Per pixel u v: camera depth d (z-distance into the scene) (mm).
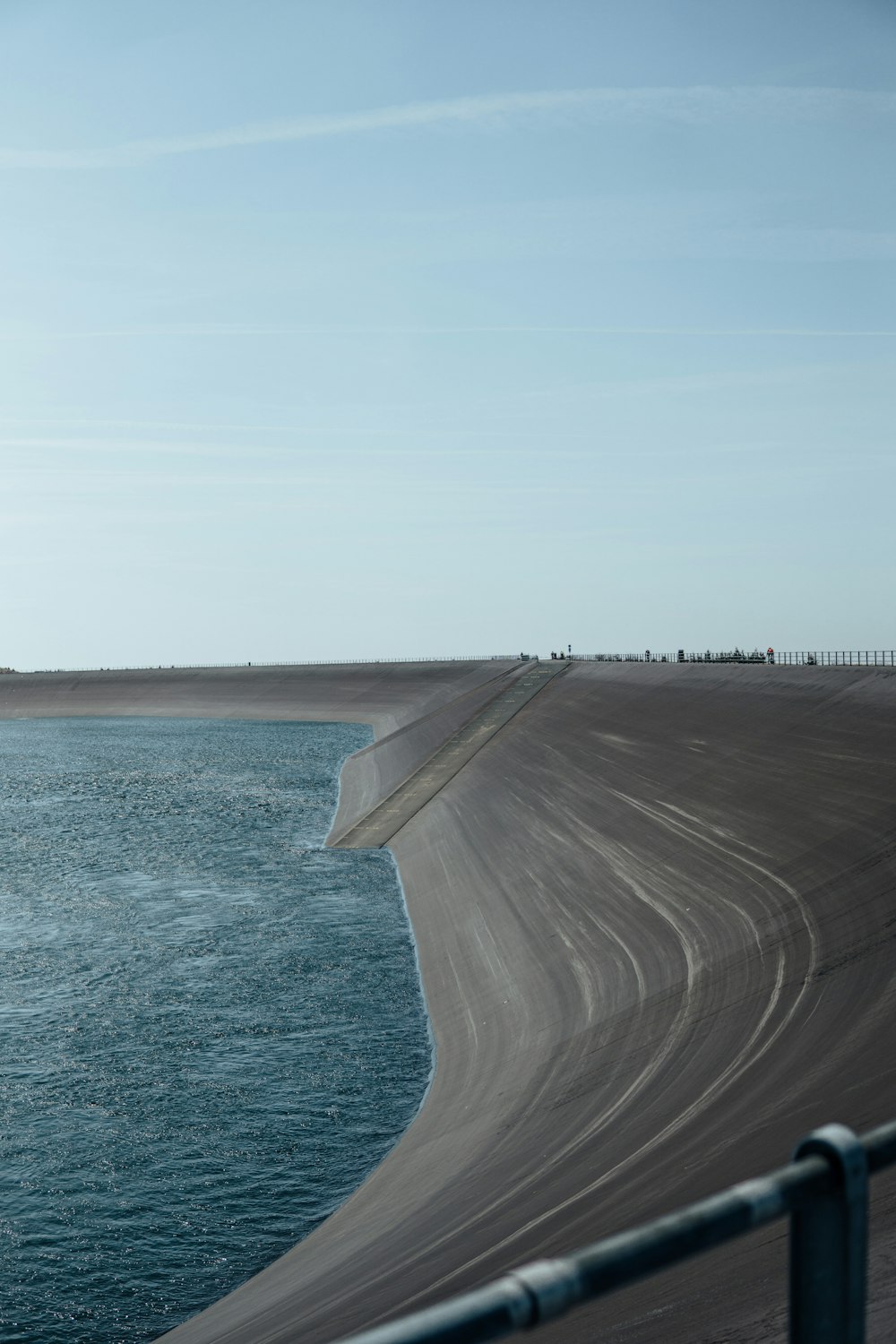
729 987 29891
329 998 43812
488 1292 2467
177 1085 35500
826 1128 3088
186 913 58406
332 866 70125
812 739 49406
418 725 132125
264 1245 26328
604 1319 13070
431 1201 23781
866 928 28109
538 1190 21031
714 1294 12086
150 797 108562
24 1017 42062
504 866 54812
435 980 45031
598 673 118938
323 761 144000
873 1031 21797
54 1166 30188
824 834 37031
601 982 35812
